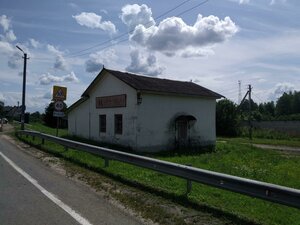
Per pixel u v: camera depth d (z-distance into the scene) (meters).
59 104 20.89
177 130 23.34
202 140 25.11
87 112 26.66
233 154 20.88
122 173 11.15
